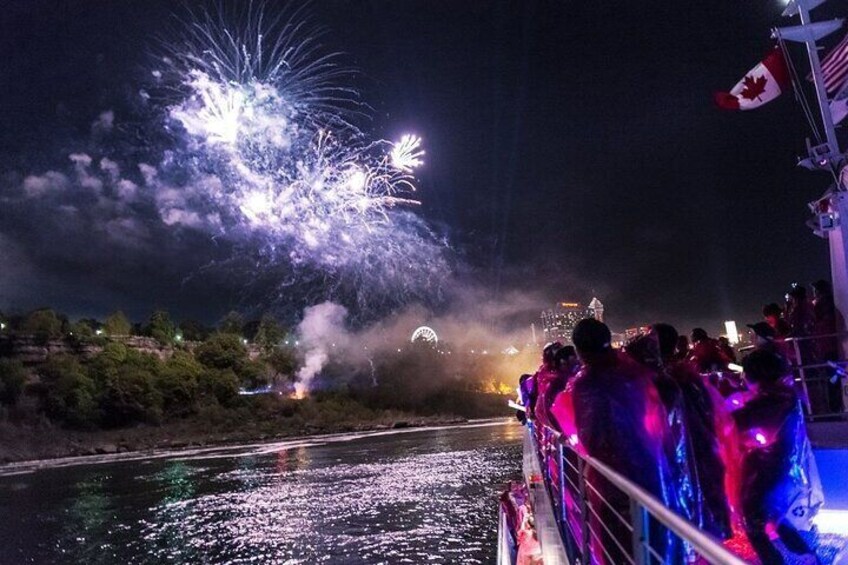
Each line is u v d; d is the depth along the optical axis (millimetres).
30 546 48031
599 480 4480
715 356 8344
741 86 11602
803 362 9344
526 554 8672
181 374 127188
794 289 9609
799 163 10477
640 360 5109
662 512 2652
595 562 4656
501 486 61219
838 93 10484
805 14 10531
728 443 5438
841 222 9672
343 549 43688
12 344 119500
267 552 43969
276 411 135125
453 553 41688
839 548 6039
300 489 65938
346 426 135375
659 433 4504
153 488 71375
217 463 90750
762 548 5047
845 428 7352
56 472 87438
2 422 105750
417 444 101375
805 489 5027
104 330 141250
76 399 113375
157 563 42844
